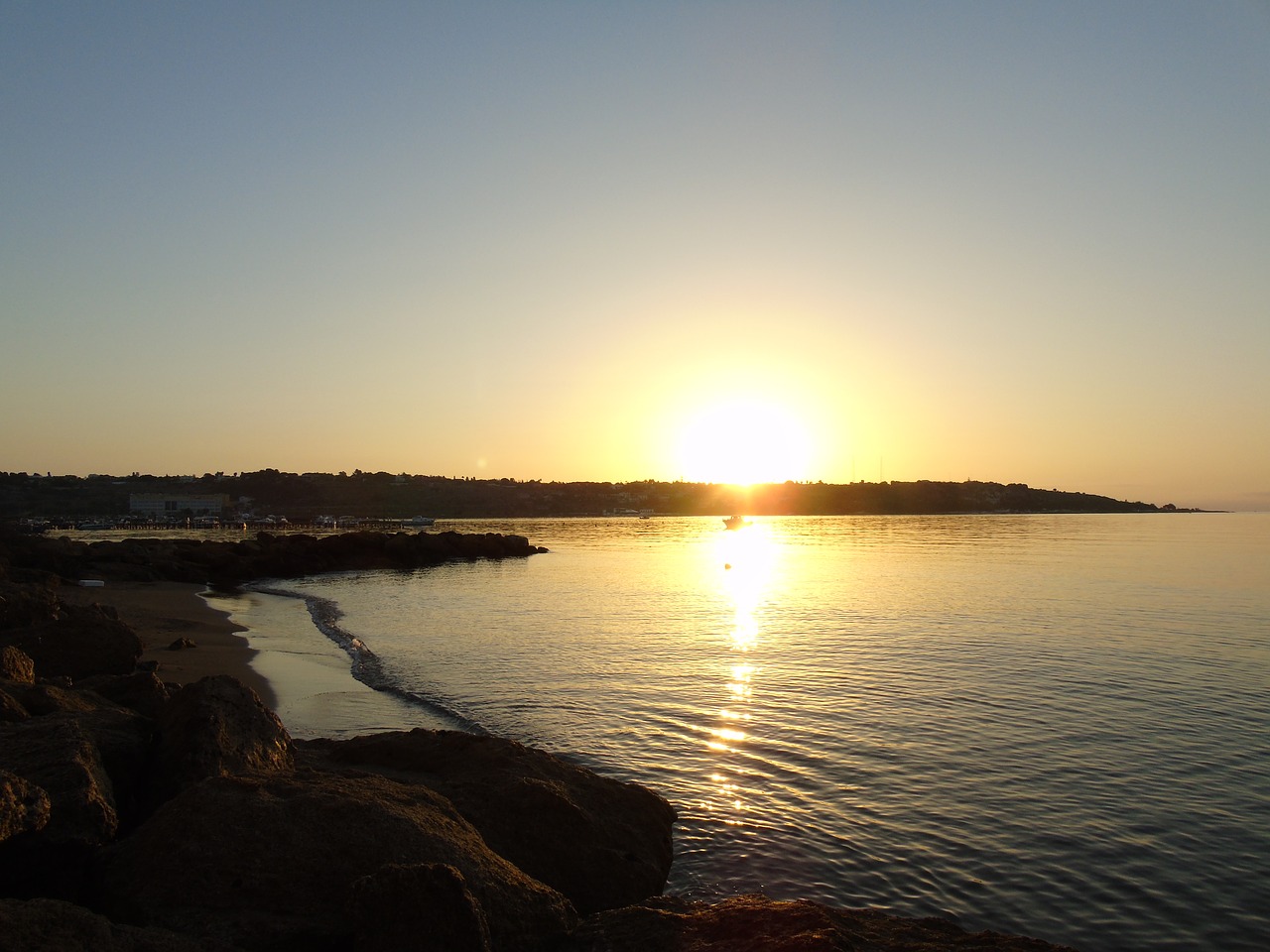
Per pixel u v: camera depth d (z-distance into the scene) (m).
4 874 7.00
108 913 7.02
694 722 16.56
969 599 38.81
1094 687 19.61
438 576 58.50
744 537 120.75
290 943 6.59
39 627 17.33
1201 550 77.56
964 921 9.03
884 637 27.55
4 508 172.00
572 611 36.00
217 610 36.41
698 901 8.70
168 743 9.96
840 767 13.91
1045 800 12.43
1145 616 32.47
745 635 28.22
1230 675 20.95
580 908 8.84
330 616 34.56
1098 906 9.36
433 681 20.27
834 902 9.38
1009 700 18.36
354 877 7.30
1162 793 12.73
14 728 9.38
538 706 17.75
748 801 12.30
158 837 7.54
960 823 11.56
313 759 11.45
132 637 17.92
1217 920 9.09
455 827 8.47
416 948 6.34
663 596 42.25
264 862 7.31
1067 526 157.38
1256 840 11.07
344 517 185.12
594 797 10.58
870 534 126.62
